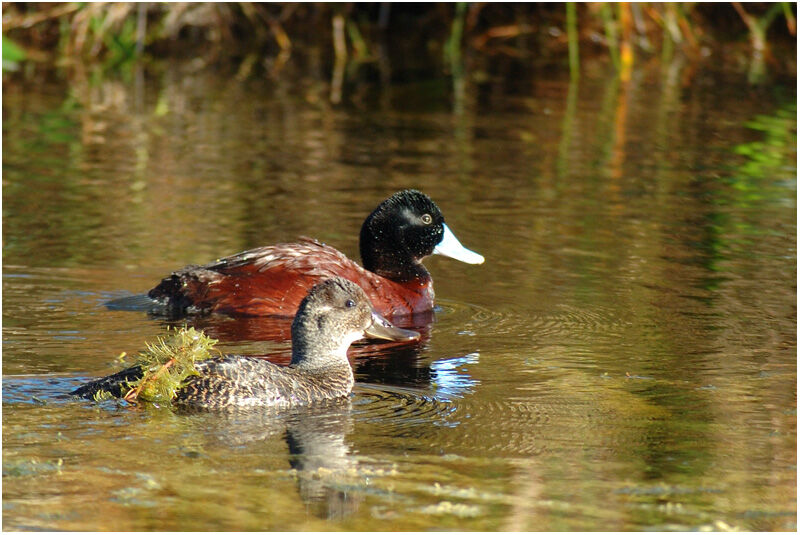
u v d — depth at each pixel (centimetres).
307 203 1812
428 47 3212
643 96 2653
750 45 3114
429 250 1466
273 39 3250
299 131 2327
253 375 1001
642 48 3123
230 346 1207
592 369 1143
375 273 1459
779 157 2145
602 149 2198
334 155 2133
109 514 781
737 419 1002
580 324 1301
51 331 1224
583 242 1636
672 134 2305
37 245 1561
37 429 919
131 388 984
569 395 1060
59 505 792
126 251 1547
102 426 931
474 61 3064
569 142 2247
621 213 1784
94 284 1407
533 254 1582
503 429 965
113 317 1291
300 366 1080
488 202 1831
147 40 3142
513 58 3094
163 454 880
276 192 1877
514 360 1174
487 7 3234
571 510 808
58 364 1103
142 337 1218
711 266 1530
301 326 1088
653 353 1195
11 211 1720
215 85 2769
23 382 1038
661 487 852
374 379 1105
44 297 1349
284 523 774
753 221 1750
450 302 1409
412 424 973
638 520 796
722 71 2902
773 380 1109
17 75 2798
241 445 909
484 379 1108
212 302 1331
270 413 981
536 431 963
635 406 1030
